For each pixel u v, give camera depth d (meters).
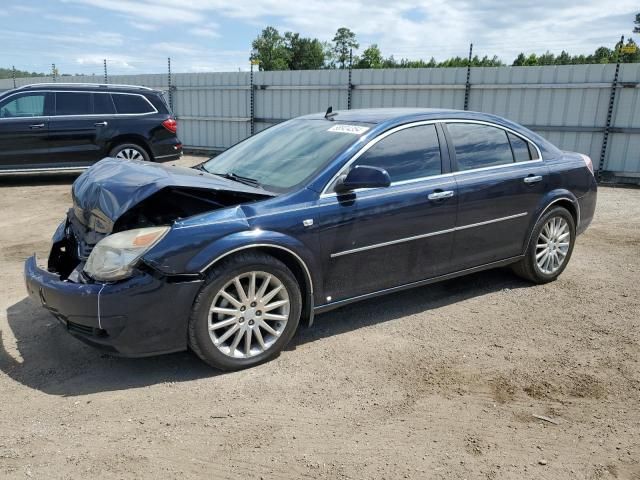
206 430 2.97
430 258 4.41
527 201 4.96
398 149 4.24
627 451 2.81
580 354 3.89
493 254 4.85
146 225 3.66
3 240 6.92
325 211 3.79
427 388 3.42
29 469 2.64
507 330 4.30
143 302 3.26
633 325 4.39
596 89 11.27
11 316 4.46
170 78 17.69
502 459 2.75
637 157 11.21
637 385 3.46
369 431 2.98
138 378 3.52
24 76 24.48
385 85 13.61
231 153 4.90
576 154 5.65
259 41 72.50
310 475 2.62
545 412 3.17
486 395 3.35
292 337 4.06
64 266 3.94
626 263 6.09
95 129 10.92
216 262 3.44
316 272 3.82
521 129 5.13
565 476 2.63
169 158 11.73
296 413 3.14
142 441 2.87
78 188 4.09
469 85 12.48
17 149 10.47
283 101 15.60
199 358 3.58
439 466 2.69
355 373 3.60
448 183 4.40
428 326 4.37
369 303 4.84
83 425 3.00
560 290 5.20
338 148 4.06
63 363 3.71
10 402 3.23
